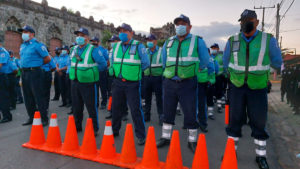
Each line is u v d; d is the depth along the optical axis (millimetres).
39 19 16500
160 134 4281
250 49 2662
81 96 4066
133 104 3553
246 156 3266
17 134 4121
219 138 4082
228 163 2385
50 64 5129
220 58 6320
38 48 4430
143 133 3633
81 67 3816
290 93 7789
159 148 3438
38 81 4523
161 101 4973
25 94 4695
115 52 3676
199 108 4578
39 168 2754
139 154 3201
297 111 6301
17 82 7617
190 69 3115
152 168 2680
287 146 3709
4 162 2918
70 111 6191
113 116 3887
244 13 2625
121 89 3629
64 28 18828
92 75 3861
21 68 4582
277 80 26984
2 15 13891
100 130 4406
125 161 2846
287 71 8617
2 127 4602
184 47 3129
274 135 4344
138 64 3525
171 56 3219
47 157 3084
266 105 2783
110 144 2996
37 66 4500
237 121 2984
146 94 5180
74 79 3928
